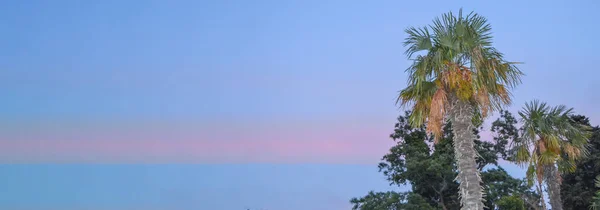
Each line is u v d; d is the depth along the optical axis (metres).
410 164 40.62
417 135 44.25
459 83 16.52
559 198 25.73
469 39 16.98
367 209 40.31
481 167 43.12
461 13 17.41
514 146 27.84
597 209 29.42
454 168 41.19
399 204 39.84
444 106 16.78
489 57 17.23
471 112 16.92
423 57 17.58
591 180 42.50
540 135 26.27
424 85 17.59
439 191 42.03
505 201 37.81
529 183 27.19
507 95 17.31
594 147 42.16
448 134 42.66
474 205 16.11
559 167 27.02
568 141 26.44
